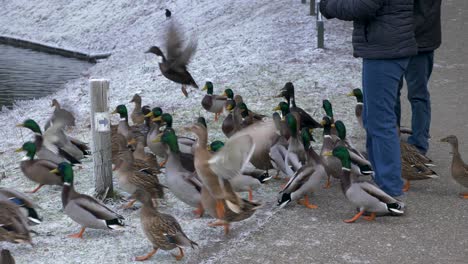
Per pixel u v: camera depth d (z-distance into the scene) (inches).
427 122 315.9
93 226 266.2
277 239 265.9
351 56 488.1
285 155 296.0
